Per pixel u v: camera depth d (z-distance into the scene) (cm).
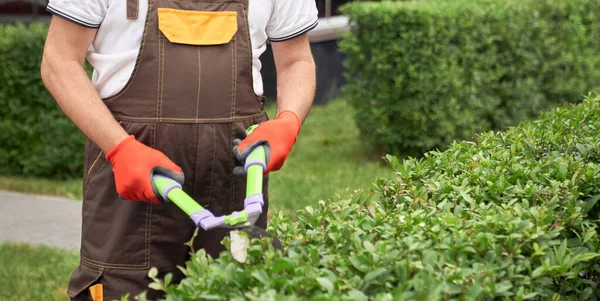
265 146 246
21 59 755
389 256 206
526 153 333
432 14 779
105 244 266
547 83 917
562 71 926
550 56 905
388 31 791
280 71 292
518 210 247
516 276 216
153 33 256
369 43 808
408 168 306
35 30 762
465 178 285
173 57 257
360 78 828
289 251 215
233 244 212
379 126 818
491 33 832
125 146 240
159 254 265
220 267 208
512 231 234
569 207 269
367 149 898
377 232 238
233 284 199
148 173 231
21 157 784
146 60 256
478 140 368
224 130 263
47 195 739
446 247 219
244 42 266
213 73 260
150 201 245
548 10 897
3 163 793
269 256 202
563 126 374
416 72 787
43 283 509
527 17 863
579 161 310
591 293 271
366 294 200
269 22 282
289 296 183
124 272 265
